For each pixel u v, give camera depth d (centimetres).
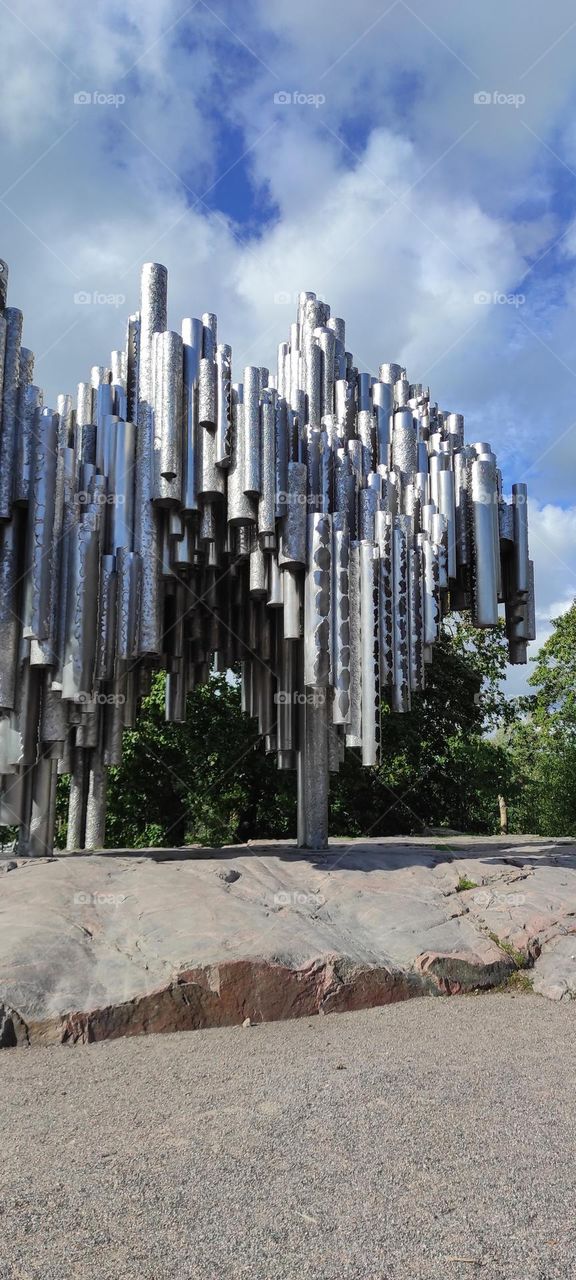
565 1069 544
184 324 1093
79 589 1021
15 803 1109
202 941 727
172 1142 415
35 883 876
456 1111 460
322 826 1312
